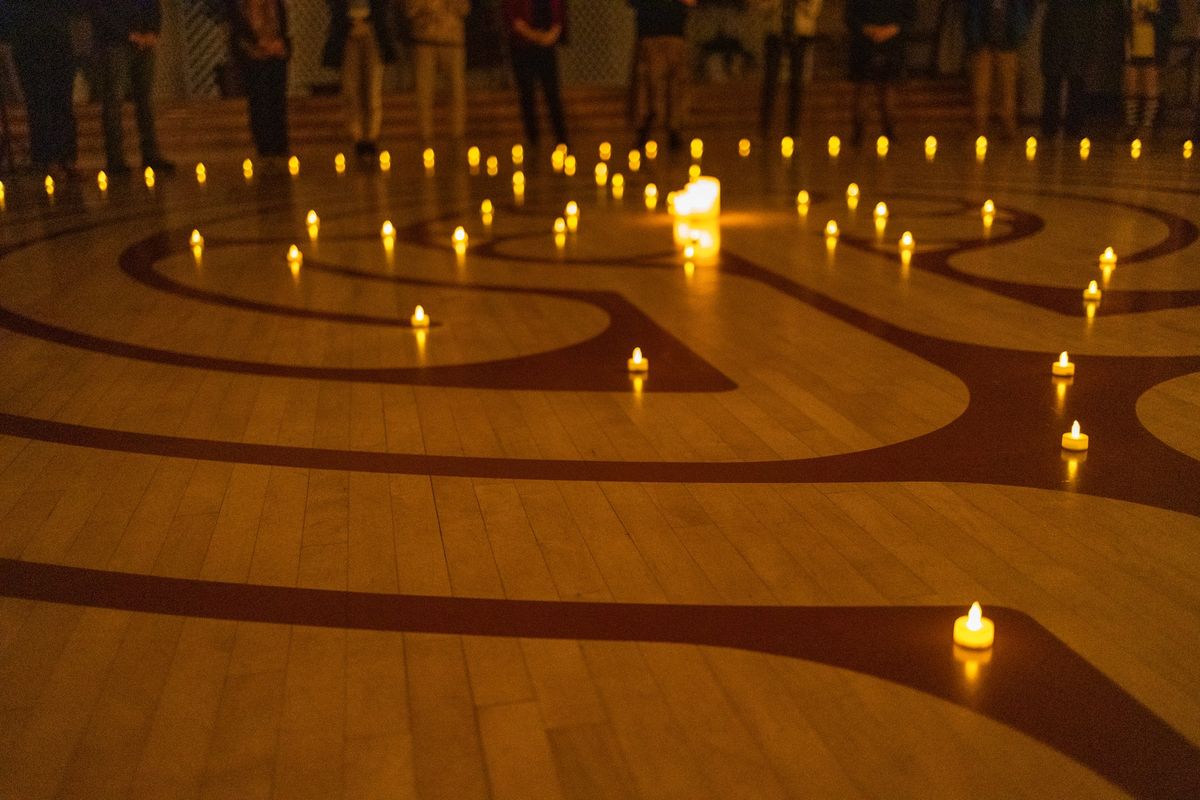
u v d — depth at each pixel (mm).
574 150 16453
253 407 4996
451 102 15094
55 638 3105
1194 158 13844
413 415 4871
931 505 3846
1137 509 3787
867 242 8719
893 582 3322
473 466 4277
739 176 13086
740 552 3529
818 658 2936
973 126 18328
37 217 10438
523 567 3459
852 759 2527
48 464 4355
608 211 10656
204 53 20297
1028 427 4574
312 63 20109
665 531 3688
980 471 4133
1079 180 12000
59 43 12547
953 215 9945
